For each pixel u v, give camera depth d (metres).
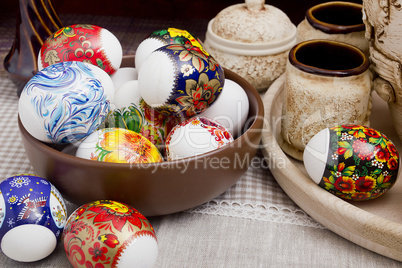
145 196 0.56
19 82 0.84
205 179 0.56
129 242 0.49
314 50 0.70
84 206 0.53
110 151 0.56
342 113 0.65
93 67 0.61
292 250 0.59
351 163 0.58
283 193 0.68
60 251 0.58
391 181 0.59
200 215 0.64
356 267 0.57
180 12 1.23
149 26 1.14
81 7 1.23
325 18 0.81
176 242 0.60
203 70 0.58
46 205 0.53
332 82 0.64
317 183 0.61
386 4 0.58
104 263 0.48
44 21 0.82
